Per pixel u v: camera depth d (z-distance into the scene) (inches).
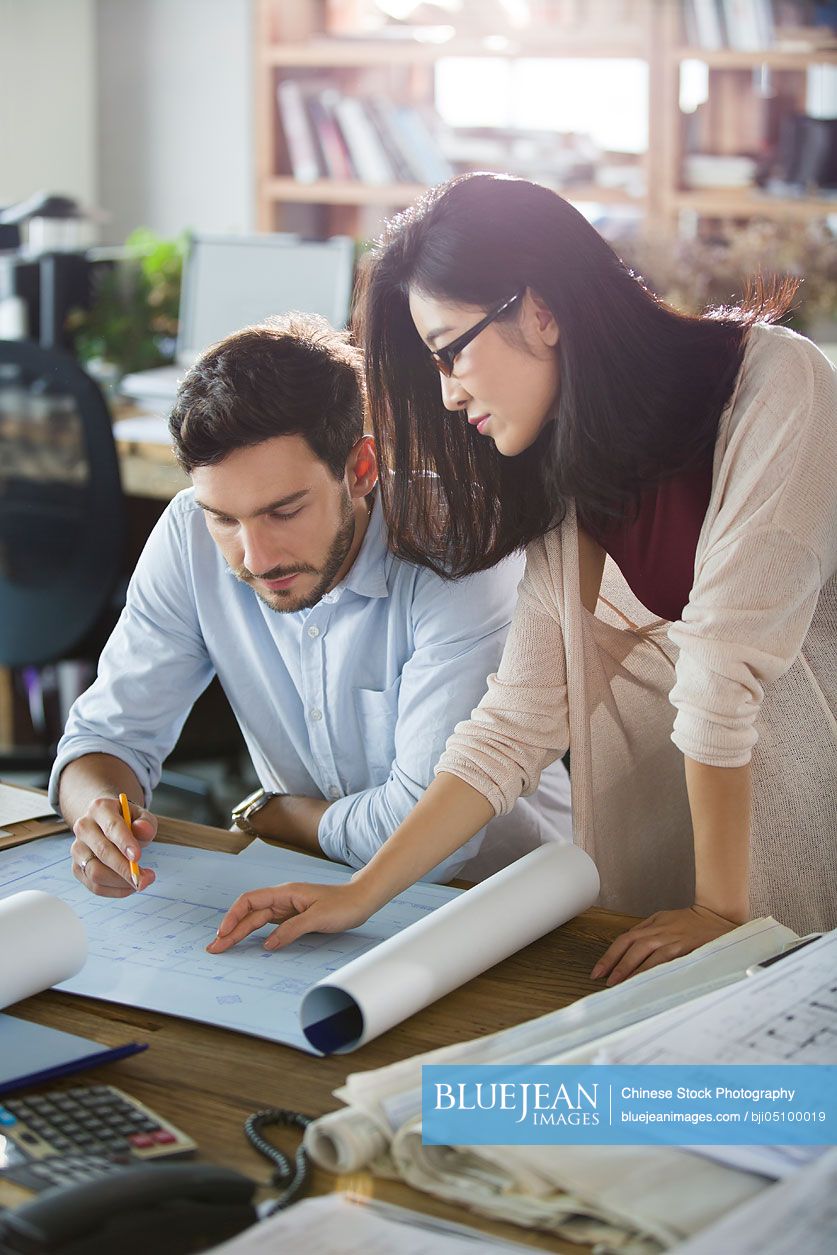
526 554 52.5
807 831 53.7
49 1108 33.4
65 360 107.9
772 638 44.5
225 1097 35.1
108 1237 27.3
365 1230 28.8
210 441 47.8
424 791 52.9
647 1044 32.9
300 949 43.3
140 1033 38.4
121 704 59.1
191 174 205.3
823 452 44.8
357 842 53.7
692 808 45.9
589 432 45.5
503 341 45.1
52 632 115.0
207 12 199.2
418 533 52.4
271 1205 30.1
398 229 46.8
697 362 46.2
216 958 42.5
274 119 179.2
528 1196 29.7
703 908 45.4
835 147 155.9
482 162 173.2
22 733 135.2
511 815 58.7
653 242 153.1
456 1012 39.6
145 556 59.8
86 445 110.0
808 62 157.0
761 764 52.7
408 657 56.9
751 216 160.4
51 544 113.2
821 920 55.0
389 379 50.1
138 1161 31.3
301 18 178.7
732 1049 32.7
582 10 165.8
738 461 45.6
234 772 130.3
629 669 55.2
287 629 57.7
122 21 203.9
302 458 48.7
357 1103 32.0
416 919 45.7
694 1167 29.6
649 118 162.2
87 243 205.3
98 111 207.6
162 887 48.1
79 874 48.4
